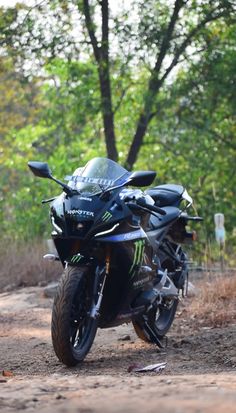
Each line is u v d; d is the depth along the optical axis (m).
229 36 21.59
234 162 23.39
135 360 8.52
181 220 9.96
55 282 14.82
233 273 13.61
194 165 23.08
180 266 9.98
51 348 9.42
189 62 21.44
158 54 20.72
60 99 23.03
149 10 20.50
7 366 8.37
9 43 20.28
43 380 7.01
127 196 8.38
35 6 20.25
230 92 21.61
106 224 8.08
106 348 9.38
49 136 26.03
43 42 20.25
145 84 22.42
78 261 8.15
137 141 21.94
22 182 24.14
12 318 11.93
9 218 24.14
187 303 12.09
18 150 28.36
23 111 31.45
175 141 23.34
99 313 8.24
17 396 6.06
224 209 22.83
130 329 10.67
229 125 23.36
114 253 8.19
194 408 5.15
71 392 6.19
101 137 24.78
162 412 5.08
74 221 8.05
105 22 20.39
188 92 21.78
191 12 20.78
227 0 20.22
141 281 8.61
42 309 12.72
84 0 20.19
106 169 8.51
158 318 9.79
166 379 6.71
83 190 8.25
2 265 15.81
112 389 6.27
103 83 21.11
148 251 8.92
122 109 23.48
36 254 15.94
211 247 17.34
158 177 23.89
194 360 8.43
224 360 8.29
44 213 21.86
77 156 24.70
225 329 10.23
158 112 22.31
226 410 5.05
